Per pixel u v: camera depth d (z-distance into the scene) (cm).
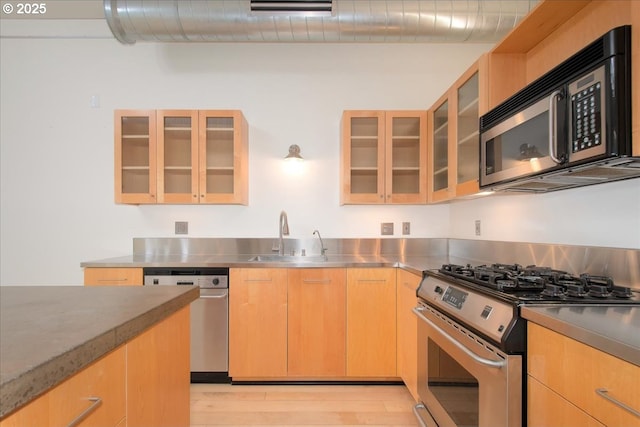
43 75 273
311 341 216
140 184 246
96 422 68
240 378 220
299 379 221
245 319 216
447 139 223
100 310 85
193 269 217
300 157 262
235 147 245
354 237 277
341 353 216
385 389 216
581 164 101
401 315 212
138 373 84
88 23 274
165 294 104
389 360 215
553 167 112
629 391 65
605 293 106
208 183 250
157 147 239
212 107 276
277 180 277
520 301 98
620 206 129
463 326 124
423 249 274
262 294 216
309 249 271
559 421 82
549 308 94
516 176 134
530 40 154
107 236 273
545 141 118
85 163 273
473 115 188
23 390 50
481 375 109
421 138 248
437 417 145
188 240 270
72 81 274
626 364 66
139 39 225
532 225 179
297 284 216
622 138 90
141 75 275
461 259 243
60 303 92
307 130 278
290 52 279
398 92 280
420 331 166
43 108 273
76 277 272
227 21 212
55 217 272
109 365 72
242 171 251
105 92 274
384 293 217
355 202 248
